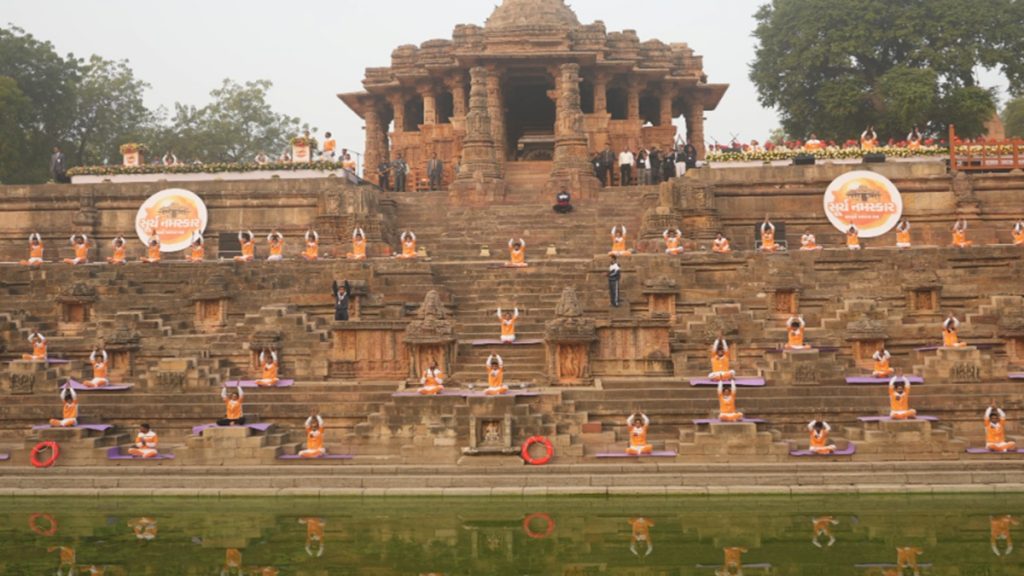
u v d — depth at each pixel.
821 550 14.54
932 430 19.92
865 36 52.53
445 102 57.12
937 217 36.31
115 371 25.19
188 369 23.75
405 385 23.72
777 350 25.16
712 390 22.59
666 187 35.97
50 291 31.42
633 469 19.45
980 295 28.08
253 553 14.73
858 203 36.22
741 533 15.69
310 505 18.23
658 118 57.47
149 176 38.84
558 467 19.50
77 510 17.97
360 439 21.02
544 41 49.03
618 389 22.77
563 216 38.00
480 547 15.02
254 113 76.88
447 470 19.58
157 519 17.16
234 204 37.69
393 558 14.43
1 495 19.08
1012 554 14.07
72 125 66.50
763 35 56.81
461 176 40.59
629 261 30.55
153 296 29.36
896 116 51.97
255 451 20.28
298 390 23.61
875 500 17.95
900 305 28.31
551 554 14.59
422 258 32.88
